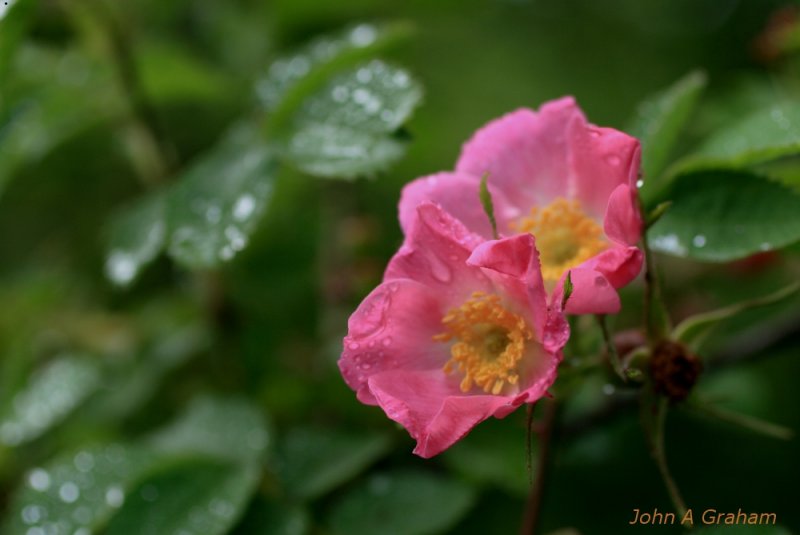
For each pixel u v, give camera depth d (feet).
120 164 2.09
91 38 1.80
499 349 1.44
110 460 1.62
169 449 1.65
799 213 1.50
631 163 1.42
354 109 1.60
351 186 1.95
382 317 1.42
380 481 1.65
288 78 1.70
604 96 2.39
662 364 1.43
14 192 2.11
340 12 1.95
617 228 1.41
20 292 2.02
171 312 1.95
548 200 1.50
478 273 1.43
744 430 1.78
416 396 1.42
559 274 1.48
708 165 1.52
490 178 1.51
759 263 1.81
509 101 2.30
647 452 1.77
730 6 2.49
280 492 1.63
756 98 1.84
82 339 1.99
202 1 2.07
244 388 1.84
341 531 1.63
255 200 1.60
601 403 1.66
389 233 2.06
